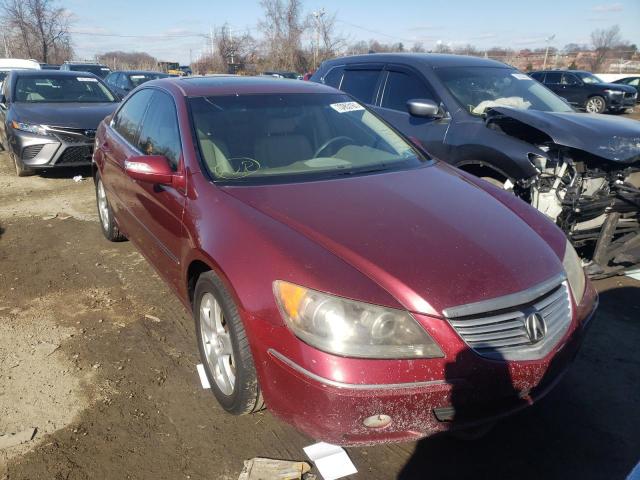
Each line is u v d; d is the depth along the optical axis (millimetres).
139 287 4324
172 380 3107
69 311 3912
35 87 8805
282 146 3387
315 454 2553
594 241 4414
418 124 5375
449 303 2133
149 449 2580
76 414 2809
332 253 2303
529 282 2316
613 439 2688
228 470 2467
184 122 3375
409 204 2799
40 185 7730
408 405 2084
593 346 3520
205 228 2717
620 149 3990
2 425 2719
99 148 5027
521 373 2209
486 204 2932
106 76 20531
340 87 6484
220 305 2594
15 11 39562
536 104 5469
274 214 2607
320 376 2070
